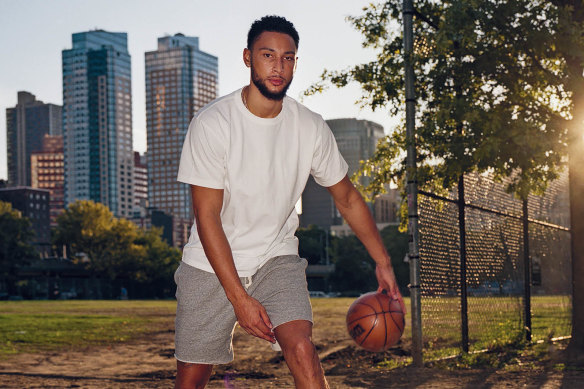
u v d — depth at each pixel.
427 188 8.32
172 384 6.61
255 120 2.74
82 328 15.33
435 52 8.12
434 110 8.34
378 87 9.11
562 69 8.48
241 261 2.84
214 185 2.69
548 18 7.87
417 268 7.74
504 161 7.83
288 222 3.02
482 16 7.72
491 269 9.49
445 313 8.27
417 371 7.26
